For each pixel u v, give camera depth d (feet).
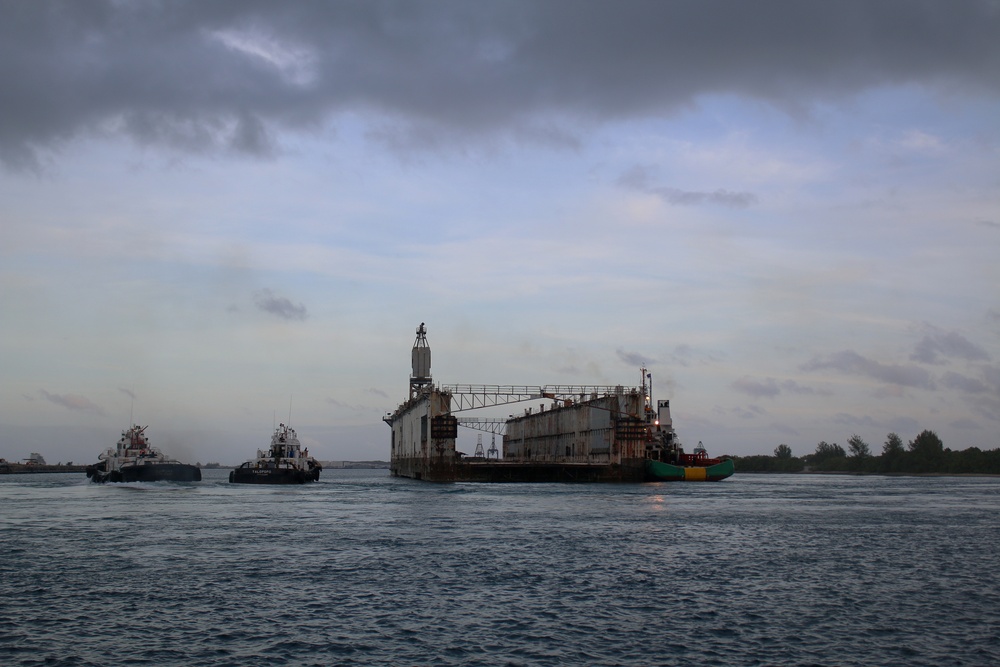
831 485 590.96
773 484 596.70
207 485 471.62
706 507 314.96
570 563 166.91
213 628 114.32
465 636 111.34
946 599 135.33
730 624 118.32
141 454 513.86
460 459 574.15
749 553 183.73
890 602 132.77
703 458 599.98
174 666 98.32
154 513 273.75
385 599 132.05
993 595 138.62
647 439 545.03
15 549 182.80
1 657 101.04
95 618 119.14
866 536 217.56
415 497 366.02
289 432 525.75
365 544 192.34
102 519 251.19
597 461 555.28
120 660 100.32
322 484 516.32
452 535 211.00
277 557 172.35
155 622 117.19
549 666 99.40
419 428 590.96
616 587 142.92
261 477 481.05
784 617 122.42
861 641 110.42
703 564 167.63
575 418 613.52
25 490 440.04
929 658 103.40
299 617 120.47
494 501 339.36
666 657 102.99
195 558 170.50
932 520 266.16
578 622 118.83
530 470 553.23
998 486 578.66
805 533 223.71
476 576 151.84
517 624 117.60
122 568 158.20
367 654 103.35
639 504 326.03
